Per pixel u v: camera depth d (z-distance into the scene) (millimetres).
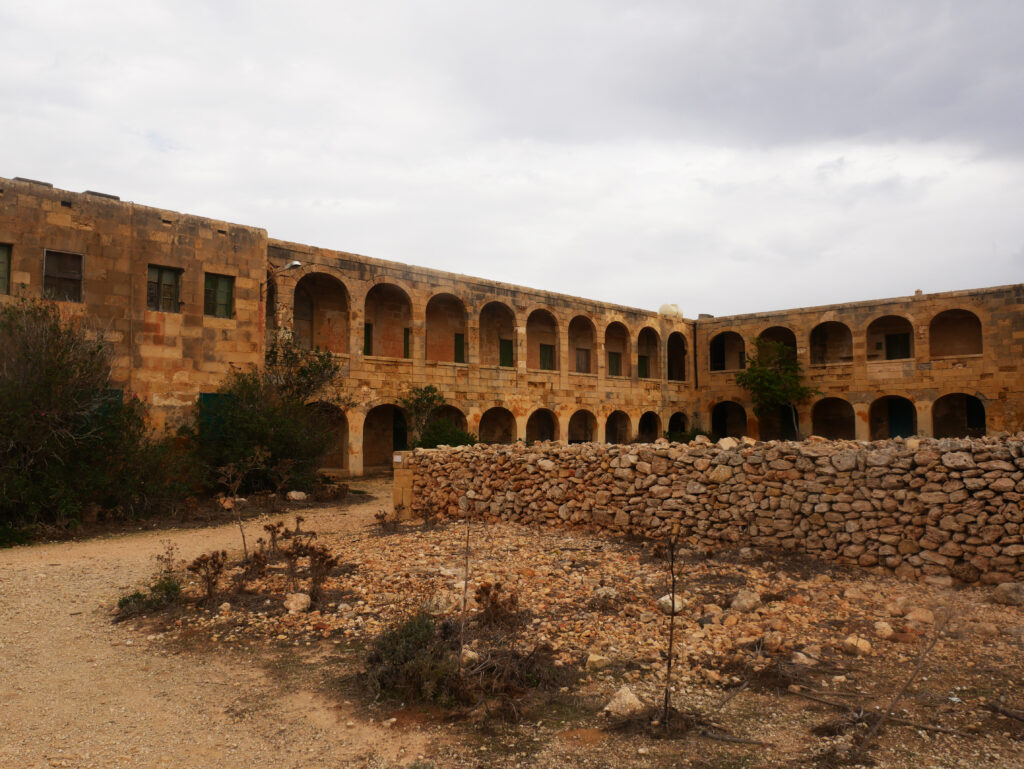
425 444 26984
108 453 17422
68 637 8008
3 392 15656
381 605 8578
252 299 23094
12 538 14727
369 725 5465
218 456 20844
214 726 5535
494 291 34031
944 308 34219
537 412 39875
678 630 7289
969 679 5871
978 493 8906
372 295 31828
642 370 43844
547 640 7062
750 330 40781
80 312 19375
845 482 10094
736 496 11250
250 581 9906
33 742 5316
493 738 5160
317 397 25672
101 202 20094
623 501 12695
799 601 8172
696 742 4980
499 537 12852
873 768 4508
